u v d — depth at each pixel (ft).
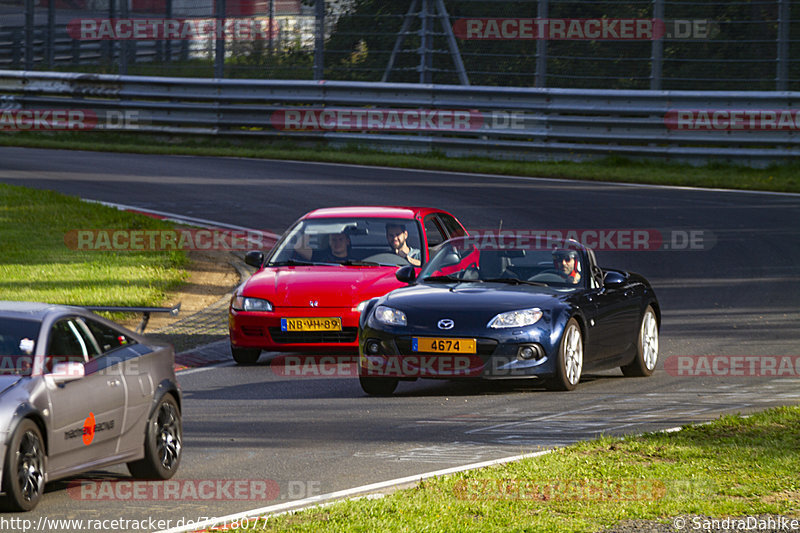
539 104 326.03
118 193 276.82
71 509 75.92
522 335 118.42
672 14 338.95
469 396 120.06
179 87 358.02
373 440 97.81
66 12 384.47
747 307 174.70
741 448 88.63
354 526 66.69
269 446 96.27
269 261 153.48
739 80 320.29
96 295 174.60
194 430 103.50
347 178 299.38
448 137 336.49
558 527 66.74
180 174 307.17
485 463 87.04
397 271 137.80
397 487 79.87
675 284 193.98
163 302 176.96
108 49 379.55
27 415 73.72
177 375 134.72
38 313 81.41
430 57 346.95
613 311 129.49
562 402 114.83
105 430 80.59
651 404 112.98
